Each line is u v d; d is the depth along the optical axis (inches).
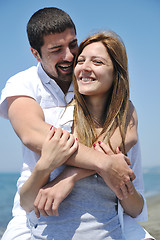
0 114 100.3
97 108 93.1
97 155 82.3
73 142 83.5
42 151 82.4
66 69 104.2
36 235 83.7
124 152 90.9
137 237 90.7
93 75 87.7
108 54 89.4
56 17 102.6
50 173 88.8
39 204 81.8
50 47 102.0
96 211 83.0
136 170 106.9
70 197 83.5
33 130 85.9
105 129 90.4
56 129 85.6
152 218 242.8
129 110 96.2
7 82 101.6
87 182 84.1
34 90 101.7
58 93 101.7
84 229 80.0
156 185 1034.7
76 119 91.4
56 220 82.0
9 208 557.6
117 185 83.4
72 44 104.3
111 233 82.8
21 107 91.6
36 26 103.3
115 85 91.7
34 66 109.3
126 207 94.0
